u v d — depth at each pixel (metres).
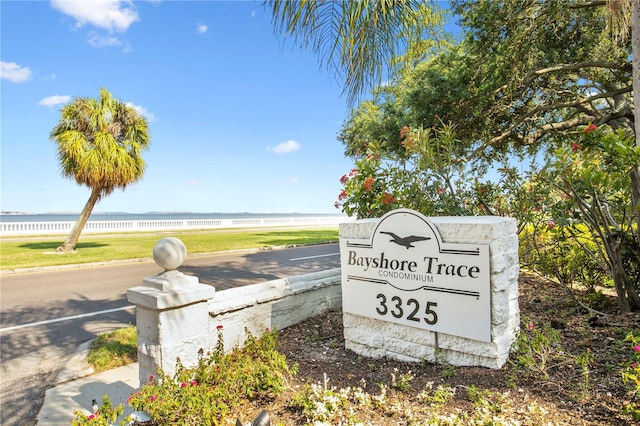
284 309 4.21
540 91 8.45
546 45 7.31
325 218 37.53
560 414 2.21
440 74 7.50
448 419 2.17
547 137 9.01
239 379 2.68
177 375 2.73
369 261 3.49
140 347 3.00
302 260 12.02
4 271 9.76
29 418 2.94
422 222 3.15
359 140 12.80
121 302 6.73
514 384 2.54
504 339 2.92
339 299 5.13
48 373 3.78
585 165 3.88
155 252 3.04
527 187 5.28
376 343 3.45
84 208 13.74
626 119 7.53
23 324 5.45
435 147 6.17
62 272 10.04
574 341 3.31
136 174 14.45
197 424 2.27
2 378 3.67
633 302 4.08
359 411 2.40
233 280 8.51
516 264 3.23
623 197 4.34
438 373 2.95
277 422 2.34
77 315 5.91
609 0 3.92
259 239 19.16
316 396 2.48
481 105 7.57
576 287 5.40
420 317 3.17
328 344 3.79
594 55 7.30
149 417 2.49
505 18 7.09
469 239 2.91
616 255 4.02
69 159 13.08
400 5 2.77
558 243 5.11
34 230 20.05
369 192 4.98
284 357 3.05
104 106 13.77
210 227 27.72
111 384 3.45
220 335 3.18
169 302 2.83
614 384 2.49
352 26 2.60
